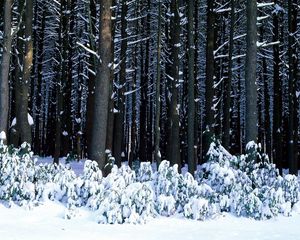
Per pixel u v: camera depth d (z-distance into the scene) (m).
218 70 23.92
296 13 19.73
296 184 9.80
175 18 15.03
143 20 25.19
